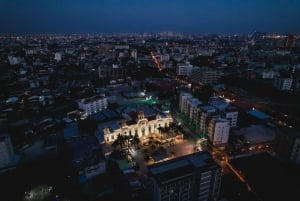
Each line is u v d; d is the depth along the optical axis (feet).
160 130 536.83
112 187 359.66
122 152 459.32
